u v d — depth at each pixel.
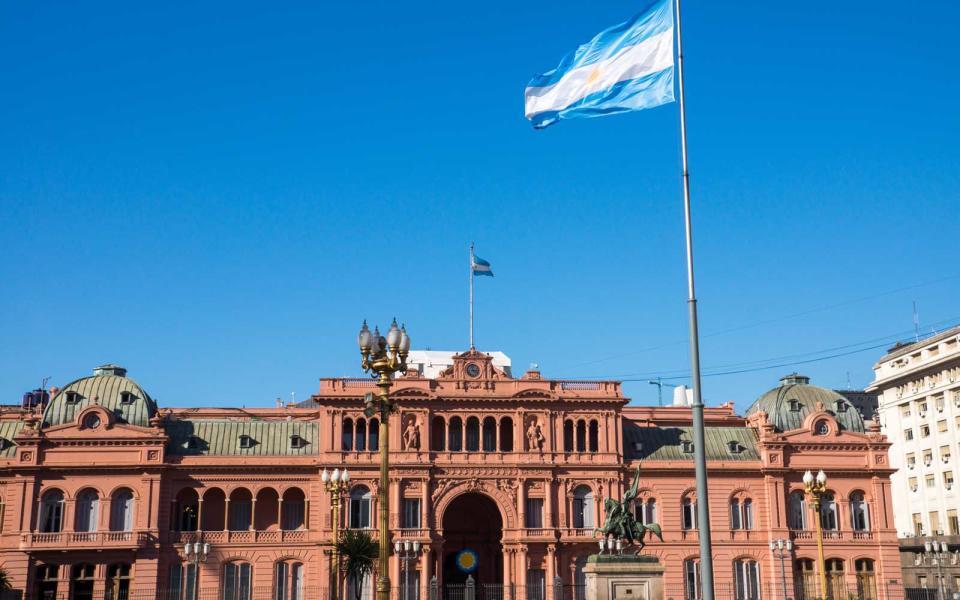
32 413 137.88
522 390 126.38
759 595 125.94
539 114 51.44
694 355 44.34
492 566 129.25
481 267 133.50
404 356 53.00
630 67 49.72
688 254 45.44
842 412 135.75
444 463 123.44
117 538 117.12
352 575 106.06
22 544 114.69
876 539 129.75
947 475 155.00
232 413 143.88
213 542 119.88
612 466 126.12
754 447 133.50
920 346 163.12
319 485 123.06
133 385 126.44
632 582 71.19
